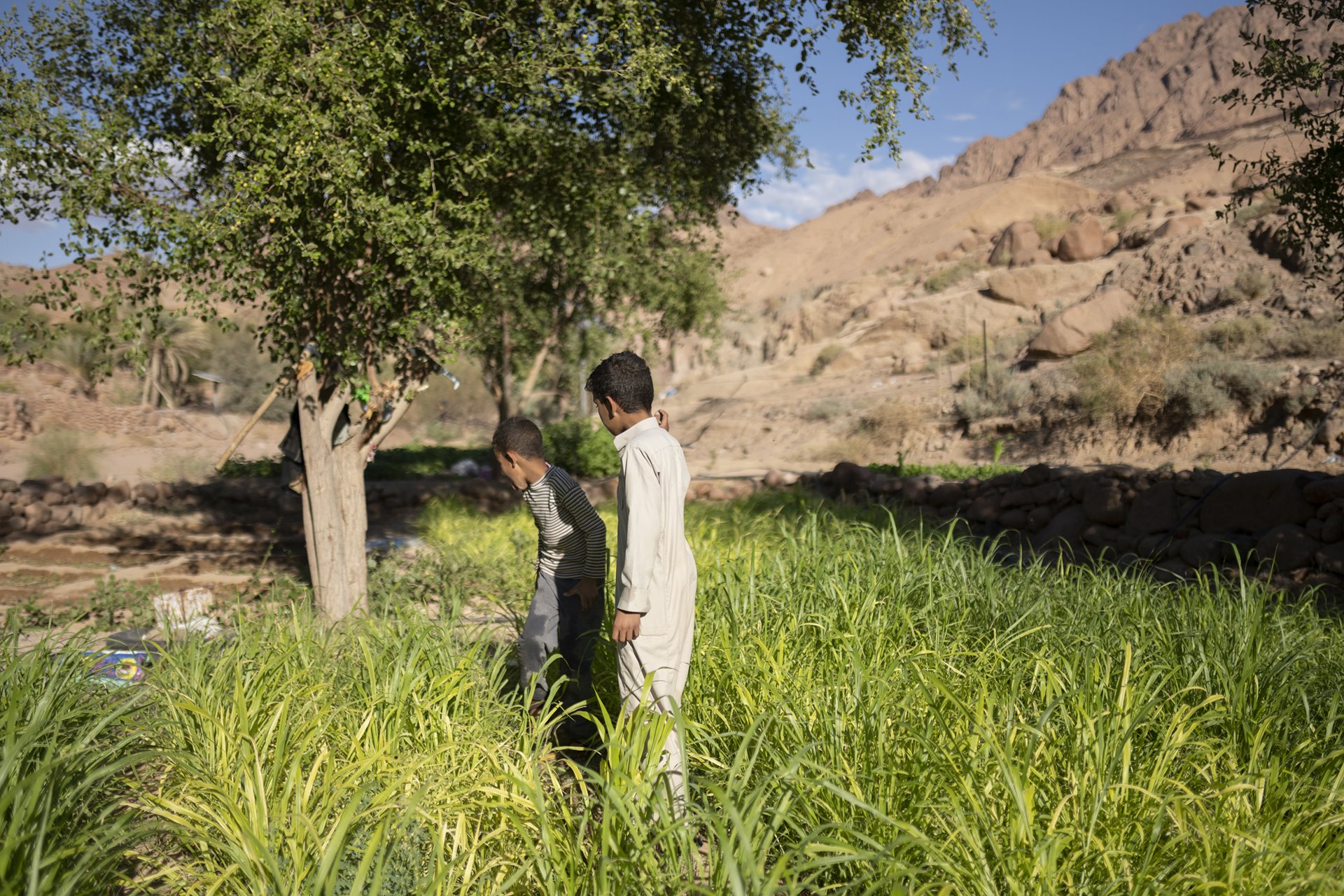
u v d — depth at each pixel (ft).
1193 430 61.98
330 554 19.99
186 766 9.09
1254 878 7.03
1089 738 8.62
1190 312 86.07
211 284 18.48
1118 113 571.28
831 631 12.07
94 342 19.45
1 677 9.53
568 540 13.07
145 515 45.14
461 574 24.61
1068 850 7.61
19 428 85.61
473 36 19.48
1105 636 13.09
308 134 16.47
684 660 10.27
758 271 273.33
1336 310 70.74
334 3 18.13
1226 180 145.89
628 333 50.47
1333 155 20.01
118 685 12.03
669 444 10.08
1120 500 25.86
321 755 8.77
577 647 13.08
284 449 21.07
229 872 7.37
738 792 8.27
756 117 28.25
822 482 41.75
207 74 18.74
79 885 7.16
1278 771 8.48
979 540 29.37
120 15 20.67
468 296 20.34
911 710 9.81
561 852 8.07
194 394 123.85
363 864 6.98
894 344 116.88
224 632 15.29
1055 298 111.86
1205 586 15.46
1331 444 52.31
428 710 10.25
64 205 17.85
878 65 21.18
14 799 6.92
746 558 17.15
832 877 8.18
